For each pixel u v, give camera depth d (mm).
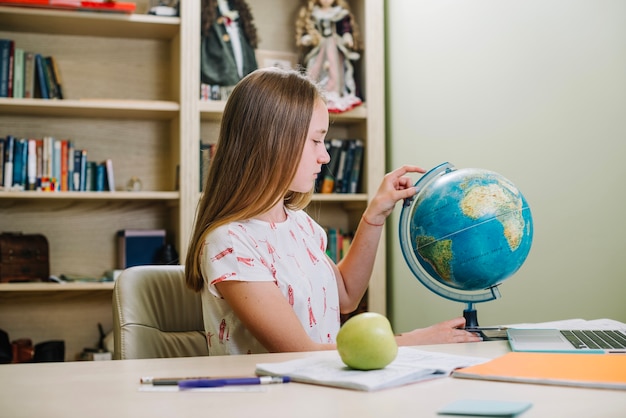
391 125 3678
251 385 934
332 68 3605
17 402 857
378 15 3646
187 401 848
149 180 3705
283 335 1393
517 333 1389
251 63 3549
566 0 2344
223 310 1537
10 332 3520
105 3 3238
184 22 3389
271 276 1463
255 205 1534
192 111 3393
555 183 2418
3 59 3320
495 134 2766
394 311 3590
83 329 3609
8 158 3316
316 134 1591
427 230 1548
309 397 862
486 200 1519
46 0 3162
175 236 3543
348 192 3682
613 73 2135
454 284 1582
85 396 884
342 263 1834
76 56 3625
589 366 997
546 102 2461
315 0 3658
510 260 1531
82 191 3416
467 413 760
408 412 780
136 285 1732
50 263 3574
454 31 3055
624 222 2096
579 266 2301
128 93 3684
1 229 3518
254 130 1549
